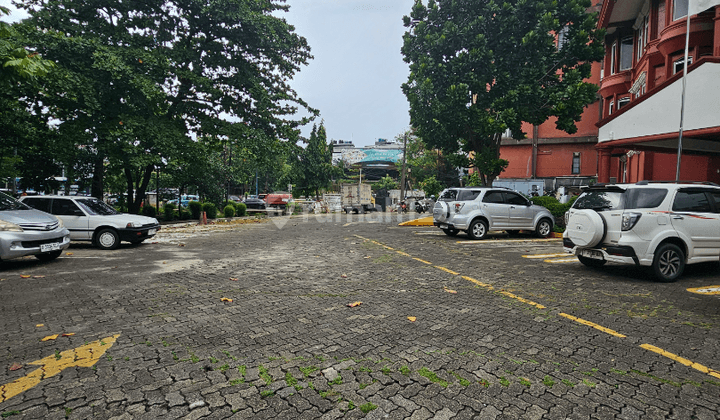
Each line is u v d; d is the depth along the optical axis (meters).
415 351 3.78
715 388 3.06
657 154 17.86
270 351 3.78
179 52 16.78
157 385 3.10
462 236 13.95
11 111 13.36
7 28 6.87
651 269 6.61
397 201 43.78
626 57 22.27
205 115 18.77
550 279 6.95
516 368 3.41
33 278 6.99
